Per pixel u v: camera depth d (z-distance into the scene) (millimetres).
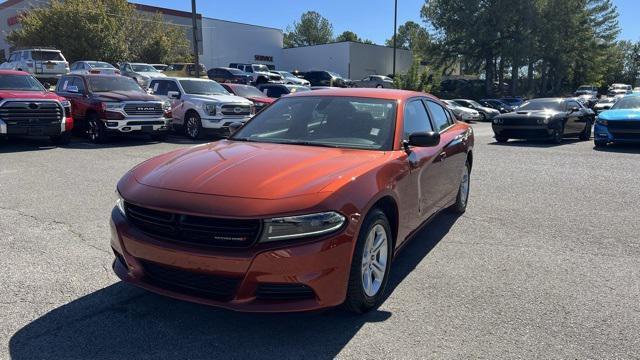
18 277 4082
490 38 46969
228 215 2965
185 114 14867
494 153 12961
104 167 9250
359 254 3299
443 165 5125
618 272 4484
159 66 34438
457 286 4121
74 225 5508
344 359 2996
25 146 12133
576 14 48188
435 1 50281
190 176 3381
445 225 5957
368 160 3756
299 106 4816
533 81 56750
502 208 6816
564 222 6137
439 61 51750
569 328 3428
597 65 58750
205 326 3367
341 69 54000
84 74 13828
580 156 12344
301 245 2986
